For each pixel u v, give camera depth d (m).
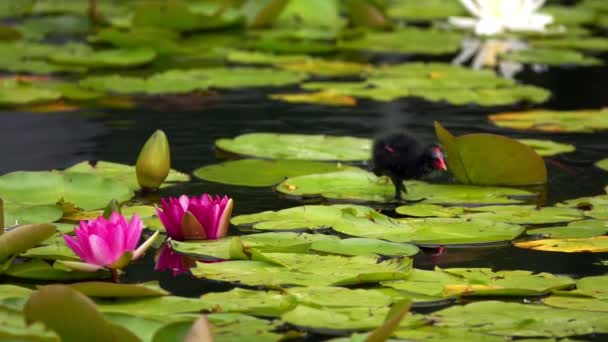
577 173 8.35
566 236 6.57
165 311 5.05
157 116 10.41
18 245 5.77
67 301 4.42
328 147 8.95
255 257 5.89
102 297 5.23
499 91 11.65
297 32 15.55
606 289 5.52
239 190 7.73
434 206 7.20
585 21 18.62
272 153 8.75
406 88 11.91
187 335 4.24
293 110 10.80
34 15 18.11
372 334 4.27
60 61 13.38
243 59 13.51
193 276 5.79
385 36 16.14
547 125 10.21
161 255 6.17
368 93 11.60
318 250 6.13
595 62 14.01
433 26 17.80
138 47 14.27
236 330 4.82
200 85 11.65
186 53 14.39
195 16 15.50
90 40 15.34
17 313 4.83
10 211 6.75
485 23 16.31
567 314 5.10
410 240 6.41
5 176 7.40
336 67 13.45
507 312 5.12
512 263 6.08
